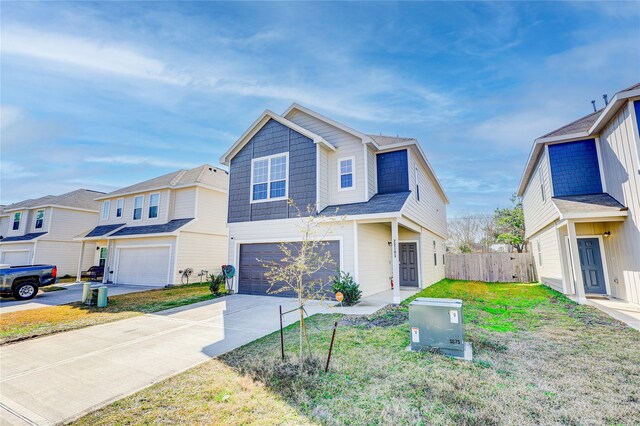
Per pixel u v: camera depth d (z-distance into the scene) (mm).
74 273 23031
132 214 18844
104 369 4332
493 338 5297
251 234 11555
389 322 6605
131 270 17047
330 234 9836
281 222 10969
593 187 10070
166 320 7418
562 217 8961
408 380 3648
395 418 2859
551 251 12094
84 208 23906
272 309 8516
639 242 7676
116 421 2963
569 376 3730
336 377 3779
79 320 7566
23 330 6621
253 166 11992
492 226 31375
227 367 4230
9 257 23641
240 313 8062
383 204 9836
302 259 5012
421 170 13617
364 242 10125
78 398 3469
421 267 12984
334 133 11461
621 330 5750
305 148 10961
